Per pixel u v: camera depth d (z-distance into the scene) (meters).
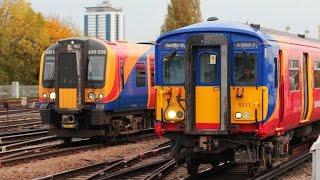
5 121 44.97
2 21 98.75
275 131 19.83
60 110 31.22
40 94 32.06
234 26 18.89
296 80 22.42
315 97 25.31
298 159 24.02
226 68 18.31
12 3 98.94
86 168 22.42
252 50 18.45
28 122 44.25
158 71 19.20
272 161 20.81
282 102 20.41
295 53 22.39
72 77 31.09
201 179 20.36
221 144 18.73
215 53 18.45
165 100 19.08
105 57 31.17
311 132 28.67
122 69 32.41
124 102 32.75
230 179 20.25
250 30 18.64
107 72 31.14
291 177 20.95
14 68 98.56
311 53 24.89
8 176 21.20
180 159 19.80
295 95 22.12
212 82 18.47
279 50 20.28
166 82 19.08
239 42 18.53
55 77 31.36
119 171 21.62
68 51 31.16
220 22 19.70
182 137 19.11
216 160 19.73
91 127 31.75
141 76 34.59
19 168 23.09
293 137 25.92
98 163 23.52
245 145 18.62
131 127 34.28
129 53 33.34
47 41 101.50
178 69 19.00
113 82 31.47
